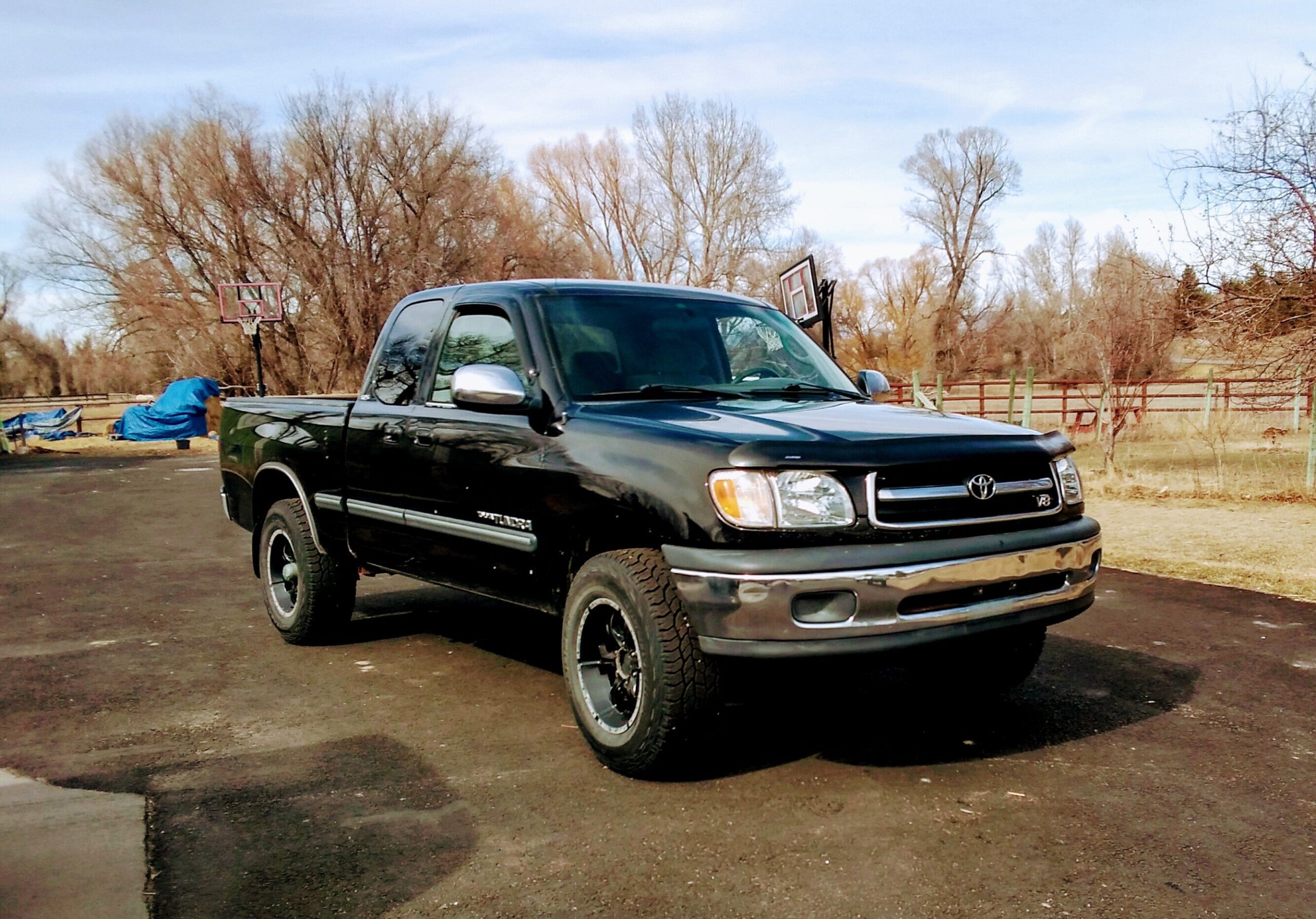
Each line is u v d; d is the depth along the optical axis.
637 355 4.50
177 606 7.02
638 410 4.05
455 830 3.31
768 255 49.69
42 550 9.71
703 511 3.42
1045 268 59.12
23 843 3.20
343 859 3.10
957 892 2.89
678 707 3.50
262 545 6.10
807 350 5.22
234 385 40.16
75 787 3.69
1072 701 4.68
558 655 5.59
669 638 3.50
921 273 59.53
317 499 5.59
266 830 3.31
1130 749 4.04
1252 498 11.88
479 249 43.66
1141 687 4.89
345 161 41.38
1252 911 2.79
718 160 48.81
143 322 41.22
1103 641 5.78
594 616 3.89
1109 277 15.14
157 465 21.44
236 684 5.03
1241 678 5.05
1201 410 19.78
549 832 3.29
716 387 4.49
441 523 4.62
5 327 68.12
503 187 49.44
